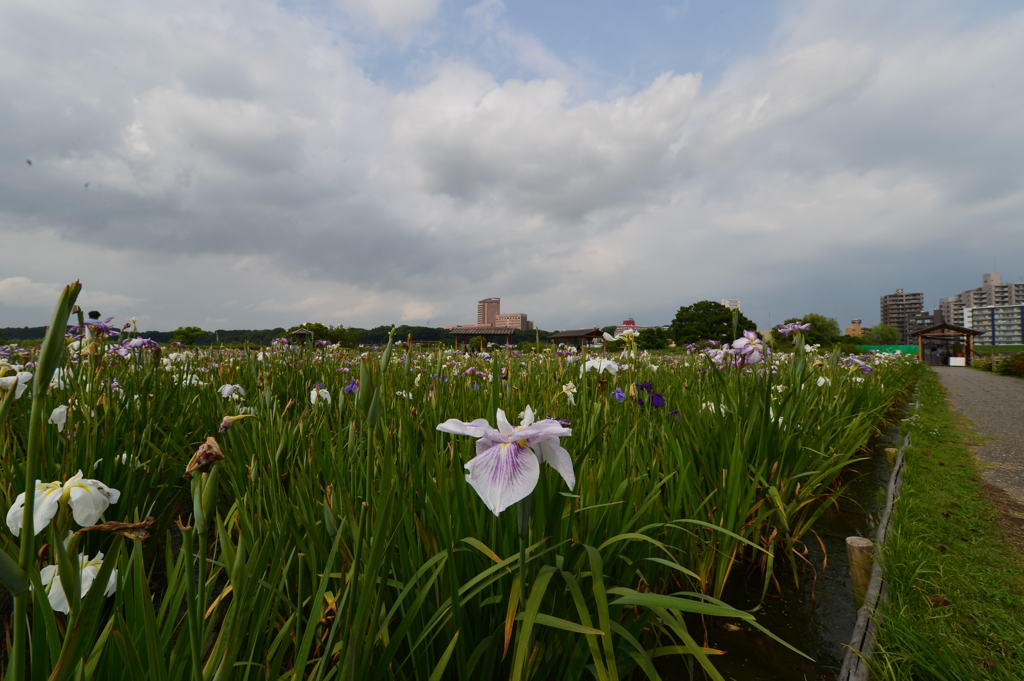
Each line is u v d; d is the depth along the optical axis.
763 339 4.02
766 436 3.54
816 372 5.98
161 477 3.29
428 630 1.61
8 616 2.14
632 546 2.32
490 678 1.72
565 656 1.84
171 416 4.11
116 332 4.42
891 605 2.69
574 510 2.07
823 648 2.56
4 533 2.06
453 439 2.20
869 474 5.66
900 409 10.74
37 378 0.78
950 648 2.35
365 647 1.40
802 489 3.71
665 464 3.19
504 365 5.42
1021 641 2.42
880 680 2.25
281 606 2.09
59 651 1.17
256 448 3.03
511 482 1.26
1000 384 19.36
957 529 3.85
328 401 3.77
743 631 2.69
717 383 4.17
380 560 1.29
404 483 1.93
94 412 3.01
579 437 2.74
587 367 4.28
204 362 7.53
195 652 0.96
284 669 1.92
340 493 2.04
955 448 6.77
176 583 1.61
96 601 0.90
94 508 1.25
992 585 2.99
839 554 3.61
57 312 0.79
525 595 1.53
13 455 2.47
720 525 2.89
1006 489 4.92
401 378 4.64
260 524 2.07
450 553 1.53
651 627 2.40
